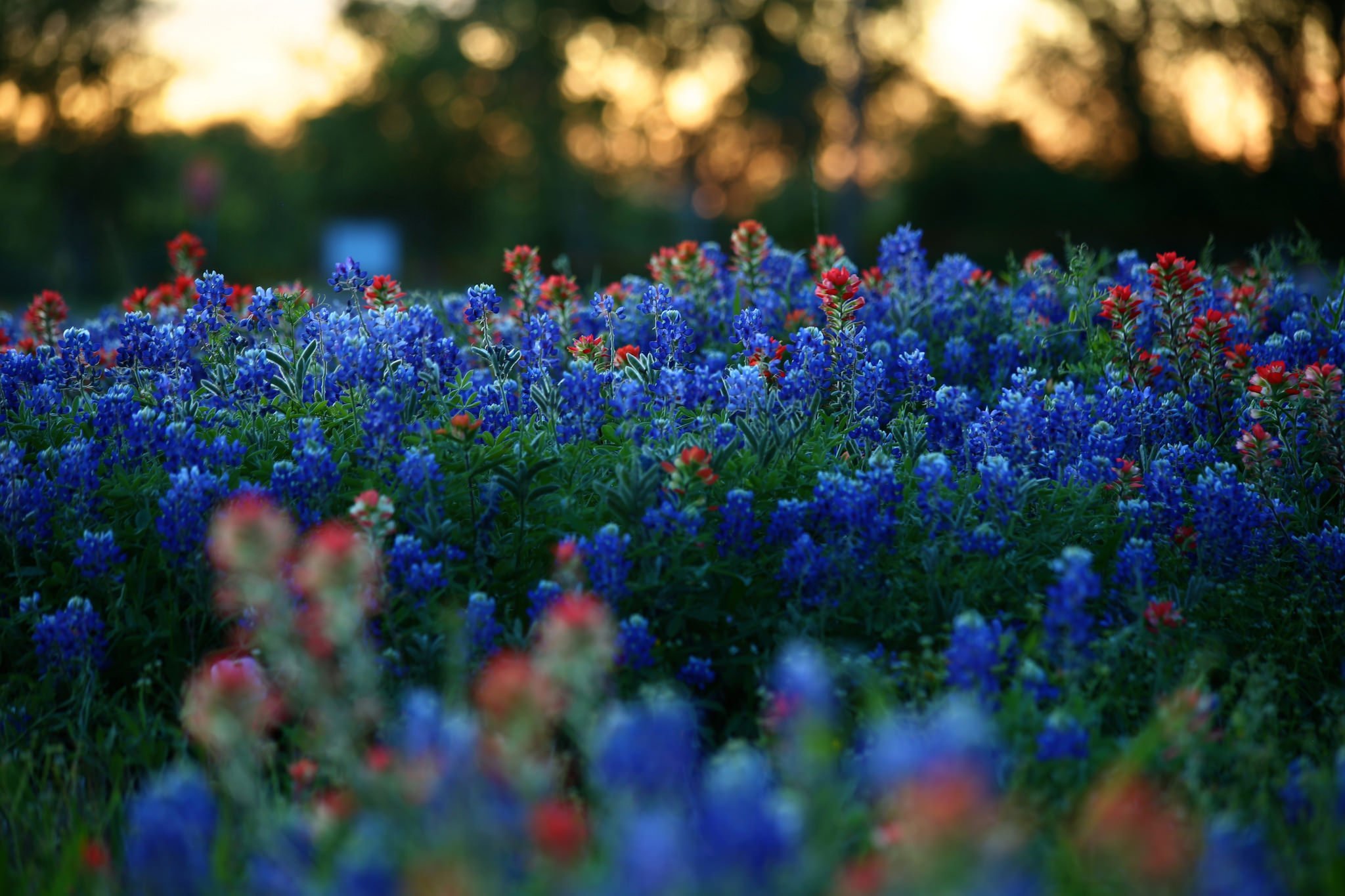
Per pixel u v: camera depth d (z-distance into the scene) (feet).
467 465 14.40
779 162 202.59
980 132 151.02
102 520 14.94
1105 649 12.48
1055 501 15.42
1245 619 14.53
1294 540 15.39
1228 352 19.22
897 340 20.75
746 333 18.88
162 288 22.77
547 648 8.92
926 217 146.72
